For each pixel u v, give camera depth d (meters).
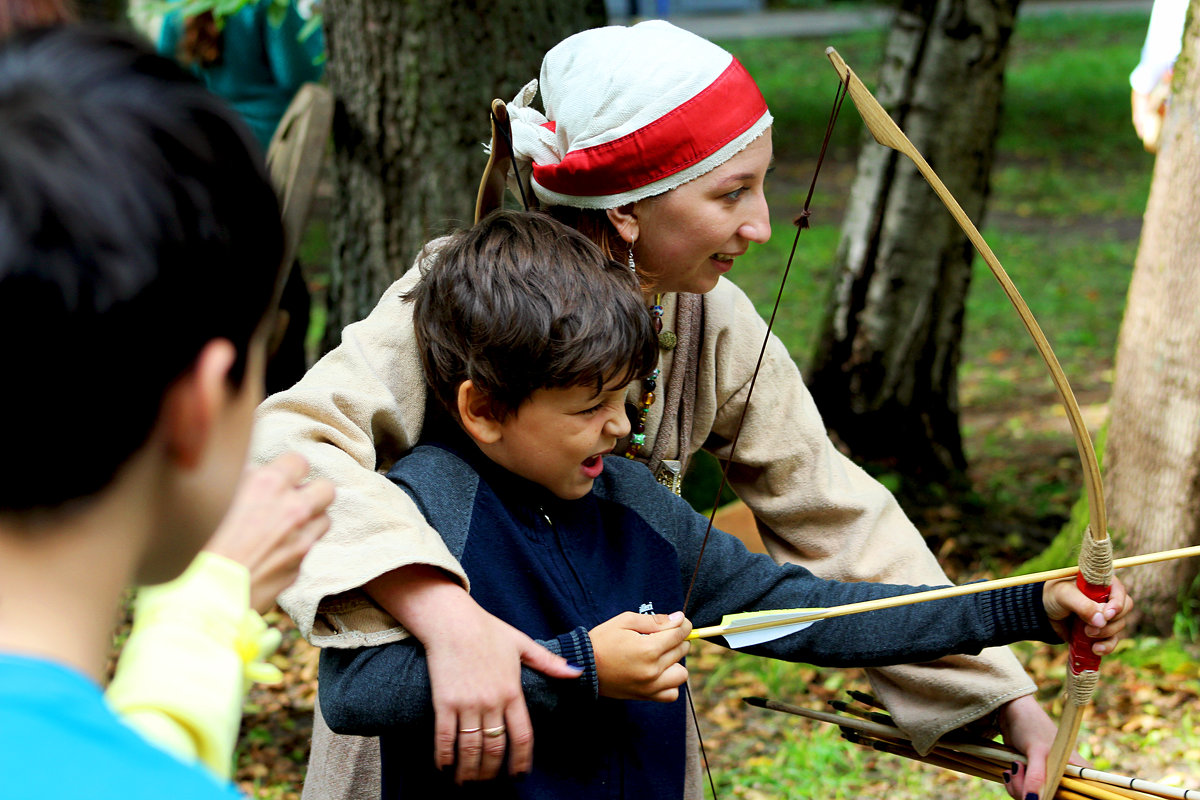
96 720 0.64
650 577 1.64
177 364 0.67
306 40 4.76
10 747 0.61
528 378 1.44
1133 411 3.64
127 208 0.63
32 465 0.64
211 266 0.67
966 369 7.49
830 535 1.90
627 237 1.68
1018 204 12.28
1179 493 3.59
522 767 1.40
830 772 3.28
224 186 0.68
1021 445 5.98
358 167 4.13
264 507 1.08
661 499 1.70
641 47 1.63
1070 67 19.33
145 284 0.63
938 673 1.73
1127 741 3.33
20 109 0.62
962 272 5.25
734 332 1.88
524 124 1.72
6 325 0.61
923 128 5.05
